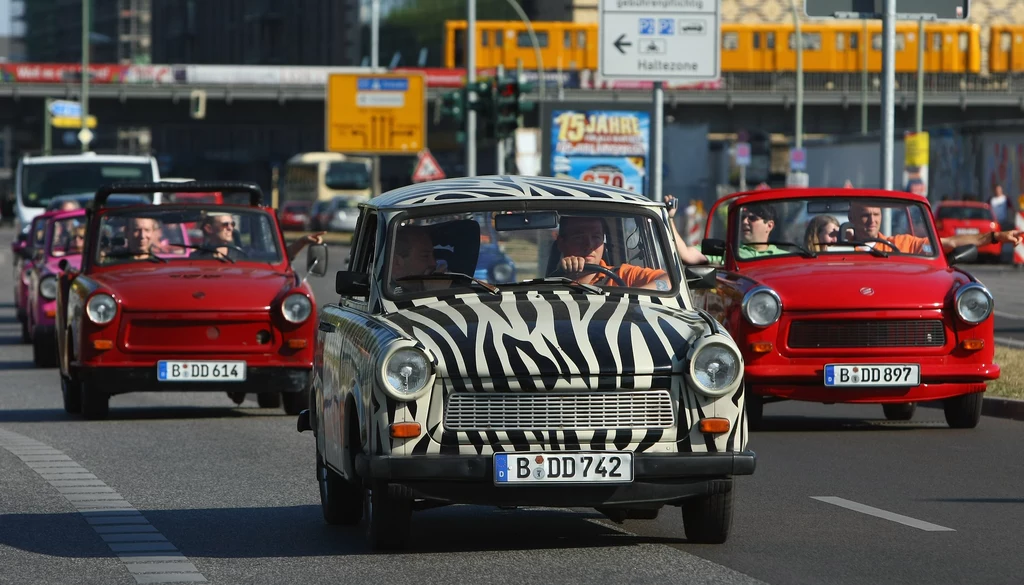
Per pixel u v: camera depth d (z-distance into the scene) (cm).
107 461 1884
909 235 2231
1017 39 13950
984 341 2062
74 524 1462
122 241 2428
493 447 1211
